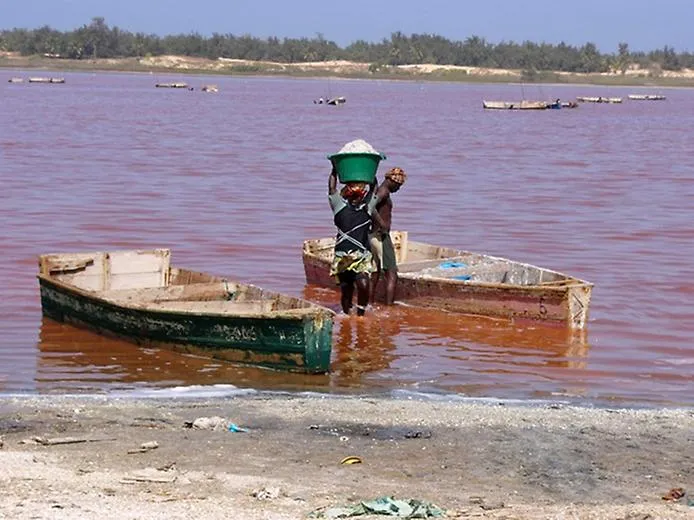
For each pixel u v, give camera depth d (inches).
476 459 507.5
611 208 1456.7
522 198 1547.7
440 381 666.8
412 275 857.5
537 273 850.8
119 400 598.2
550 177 1873.8
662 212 1423.5
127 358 698.8
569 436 545.6
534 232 1235.2
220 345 689.0
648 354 740.0
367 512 418.9
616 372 695.7
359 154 792.3
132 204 1382.9
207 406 585.0
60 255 800.3
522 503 450.6
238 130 3031.5
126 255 815.7
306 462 494.0
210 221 1256.8
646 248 1140.5
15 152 2101.4
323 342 667.4
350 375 674.8
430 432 545.6
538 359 721.0
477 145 2662.4
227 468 479.5
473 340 761.6
